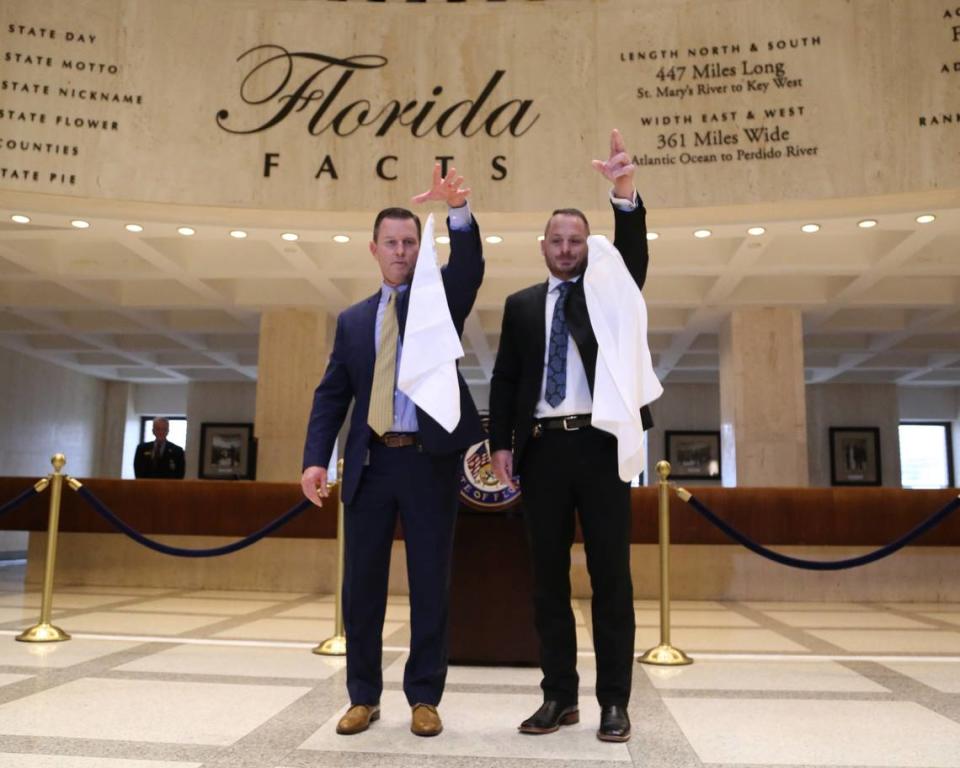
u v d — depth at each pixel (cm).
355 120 844
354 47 855
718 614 663
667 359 1562
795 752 260
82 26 820
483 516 433
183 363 1702
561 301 298
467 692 354
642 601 754
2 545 1542
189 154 827
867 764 247
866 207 823
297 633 523
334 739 269
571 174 830
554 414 289
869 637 538
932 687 371
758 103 811
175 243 996
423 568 285
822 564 454
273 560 801
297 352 1219
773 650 482
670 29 837
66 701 319
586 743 268
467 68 851
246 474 1912
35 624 537
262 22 854
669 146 821
